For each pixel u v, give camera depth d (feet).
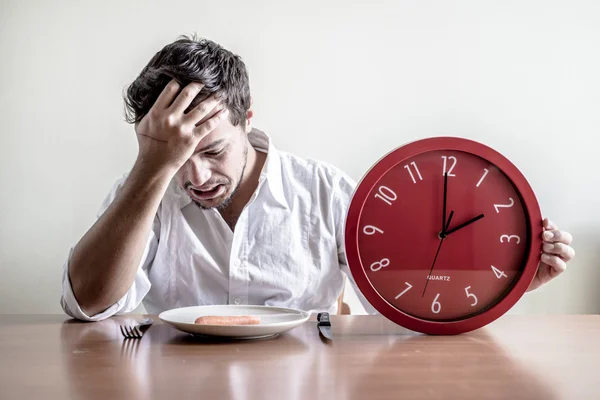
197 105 3.45
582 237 7.50
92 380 2.00
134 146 7.10
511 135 7.45
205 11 7.12
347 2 7.24
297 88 7.18
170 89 3.22
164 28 7.09
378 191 2.96
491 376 2.10
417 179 2.98
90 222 7.06
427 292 2.96
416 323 2.91
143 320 3.36
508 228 3.02
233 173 3.95
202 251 4.49
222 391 1.87
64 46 7.03
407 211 2.97
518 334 2.95
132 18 7.07
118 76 7.07
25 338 2.79
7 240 6.98
